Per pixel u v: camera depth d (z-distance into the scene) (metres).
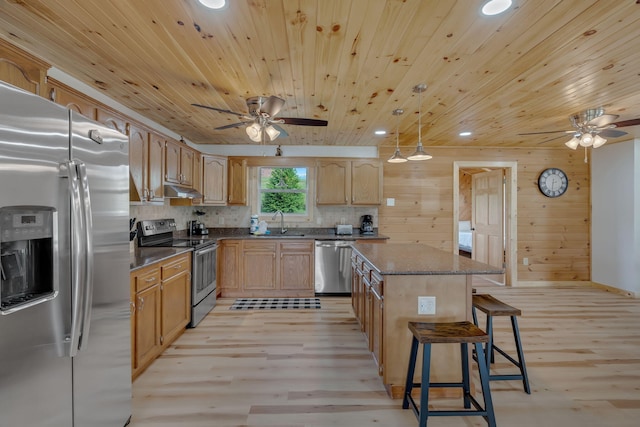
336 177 4.87
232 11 1.65
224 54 2.12
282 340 3.08
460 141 4.83
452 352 2.16
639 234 4.55
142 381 2.35
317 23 1.76
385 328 2.16
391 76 2.45
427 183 5.23
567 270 5.24
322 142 4.98
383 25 1.78
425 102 3.04
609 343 3.04
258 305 4.18
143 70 2.36
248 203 5.20
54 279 1.26
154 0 1.57
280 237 4.57
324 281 4.60
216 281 4.32
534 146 5.15
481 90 2.74
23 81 1.64
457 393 2.19
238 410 2.02
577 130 3.55
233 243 4.55
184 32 1.86
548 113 3.38
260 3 1.58
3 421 1.08
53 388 1.27
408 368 2.01
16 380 1.12
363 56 2.13
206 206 5.16
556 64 2.24
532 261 5.24
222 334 3.23
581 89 2.73
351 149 5.23
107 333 1.60
